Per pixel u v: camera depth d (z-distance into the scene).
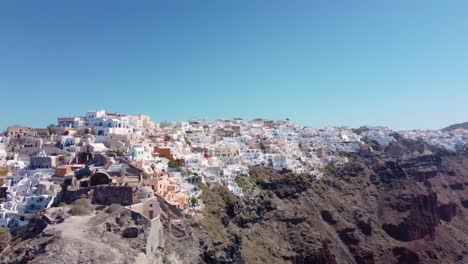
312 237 162.62
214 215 133.12
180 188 131.12
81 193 105.69
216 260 108.88
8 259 82.44
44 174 135.75
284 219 170.75
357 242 187.75
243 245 136.50
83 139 165.50
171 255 97.06
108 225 90.06
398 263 190.75
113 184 110.62
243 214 154.00
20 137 171.50
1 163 145.88
